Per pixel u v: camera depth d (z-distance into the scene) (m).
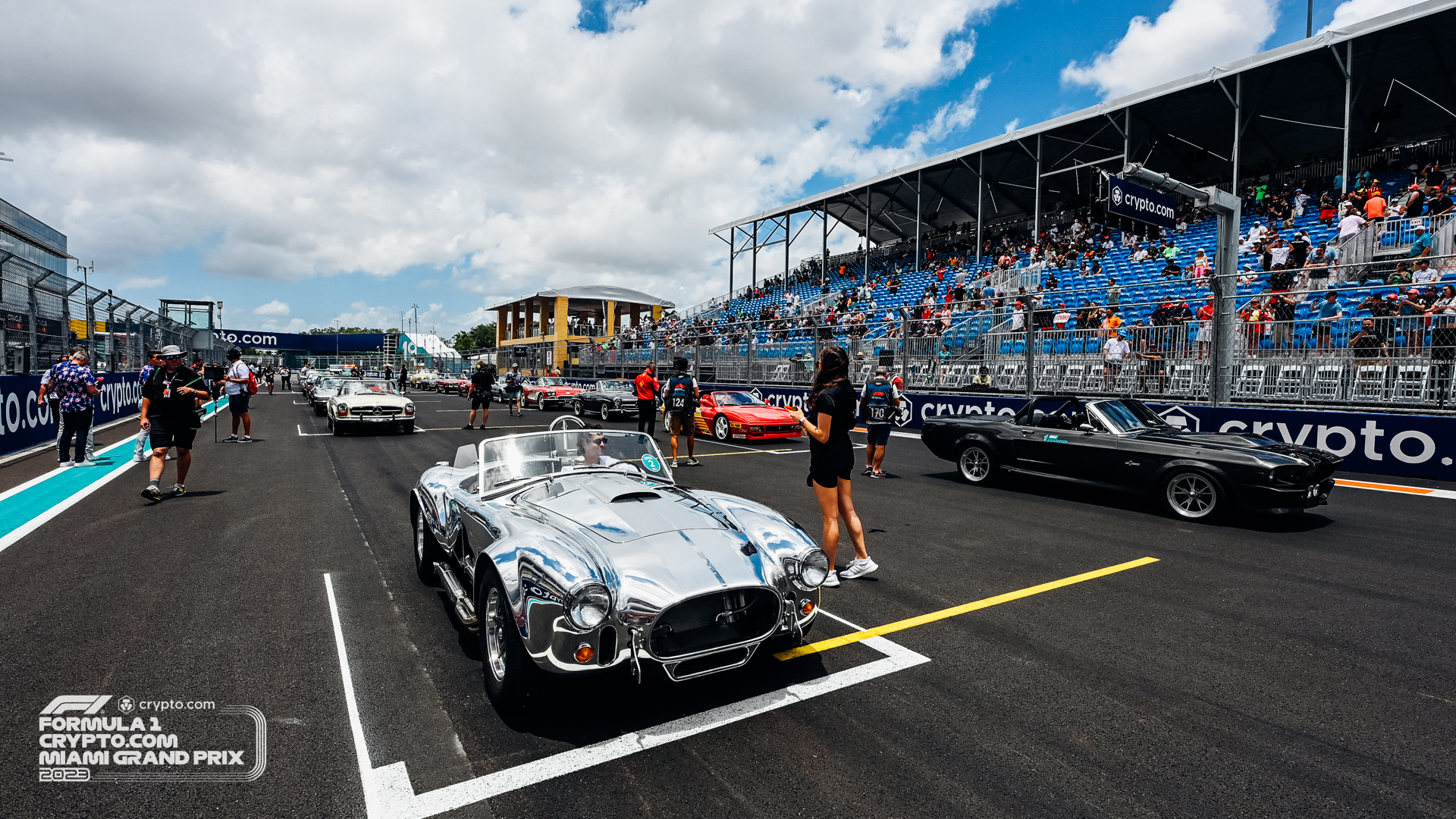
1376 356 9.57
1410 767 2.70
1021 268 22.39
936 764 2.73
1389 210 14.95
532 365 41.69
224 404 26.72
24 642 3.86
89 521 6.75
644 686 3.40
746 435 14.30
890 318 18.73
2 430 10.67
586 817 2.40
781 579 3.30
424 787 2.56
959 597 4.75
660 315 49.09
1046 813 2.42
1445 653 3.77
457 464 4.93
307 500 7.89
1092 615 4.38
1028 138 23.69
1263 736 2.93
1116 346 12.58
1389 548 5.95
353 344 81.38
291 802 2.47
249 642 3.89
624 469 4.70
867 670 3.58
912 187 31.14
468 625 3.51
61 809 2.41
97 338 16.17
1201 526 6.86
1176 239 20.41
